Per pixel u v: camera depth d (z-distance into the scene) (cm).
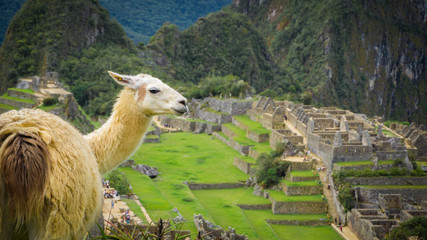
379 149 7562
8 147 578
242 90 13638
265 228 6134
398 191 6738
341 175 6919
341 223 6412
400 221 5966
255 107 11488
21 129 600
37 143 591
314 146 7906
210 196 7325
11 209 582
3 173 570
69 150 621
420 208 6419
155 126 11931
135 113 971
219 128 12081
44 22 19550
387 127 11200
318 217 6612
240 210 6631
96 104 14338
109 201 4519
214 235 4591
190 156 9650
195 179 7969
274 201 6769
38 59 18425
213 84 14112
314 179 7225
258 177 7544
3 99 9950
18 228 607
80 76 17712
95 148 926
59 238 598
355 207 6512
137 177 7038
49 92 9750
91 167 657
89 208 639
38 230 598
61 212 592
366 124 9019
